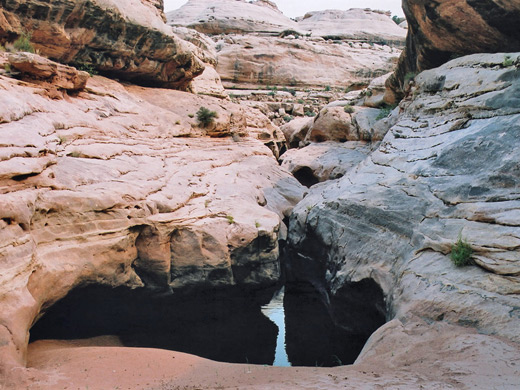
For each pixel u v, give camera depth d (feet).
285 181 64.54
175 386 20.63
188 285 40.50
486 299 23.95
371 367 21.44
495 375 17.78
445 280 26.89
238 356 37.01
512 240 26.03
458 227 29.86
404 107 57.62
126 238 36.19
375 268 34.76
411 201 36.14
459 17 52.44
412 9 57.36
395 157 44.39
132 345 36.42
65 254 31.42
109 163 41.55
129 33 61.52
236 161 62.28
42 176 32.27
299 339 40.63
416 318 25.86
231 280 42.65
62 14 53.26
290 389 18.04
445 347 21.63
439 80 50.06
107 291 35.76
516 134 33.55
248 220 44.75
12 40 51.13
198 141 63.10
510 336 21.29
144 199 38.99
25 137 33.06
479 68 46.34
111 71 65.05
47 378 21.72
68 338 34.06
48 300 29.58
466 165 34.78
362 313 36.99
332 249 42.22
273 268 45.52
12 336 23.16
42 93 44.80
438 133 42.73
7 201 26.63
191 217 41.55
